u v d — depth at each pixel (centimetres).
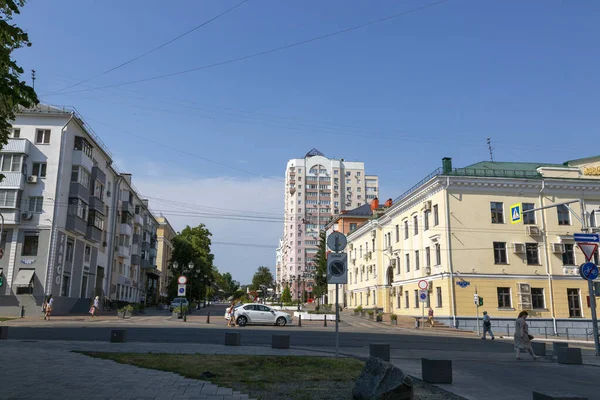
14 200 3703
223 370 1041
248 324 3272
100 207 4566
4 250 3694
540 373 1242
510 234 3869
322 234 8225
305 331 2831
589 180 3962
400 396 737
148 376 961
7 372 975
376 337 2534
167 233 9331
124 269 5812
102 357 1220
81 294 4322
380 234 5750
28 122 3897
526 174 4084
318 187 14675
